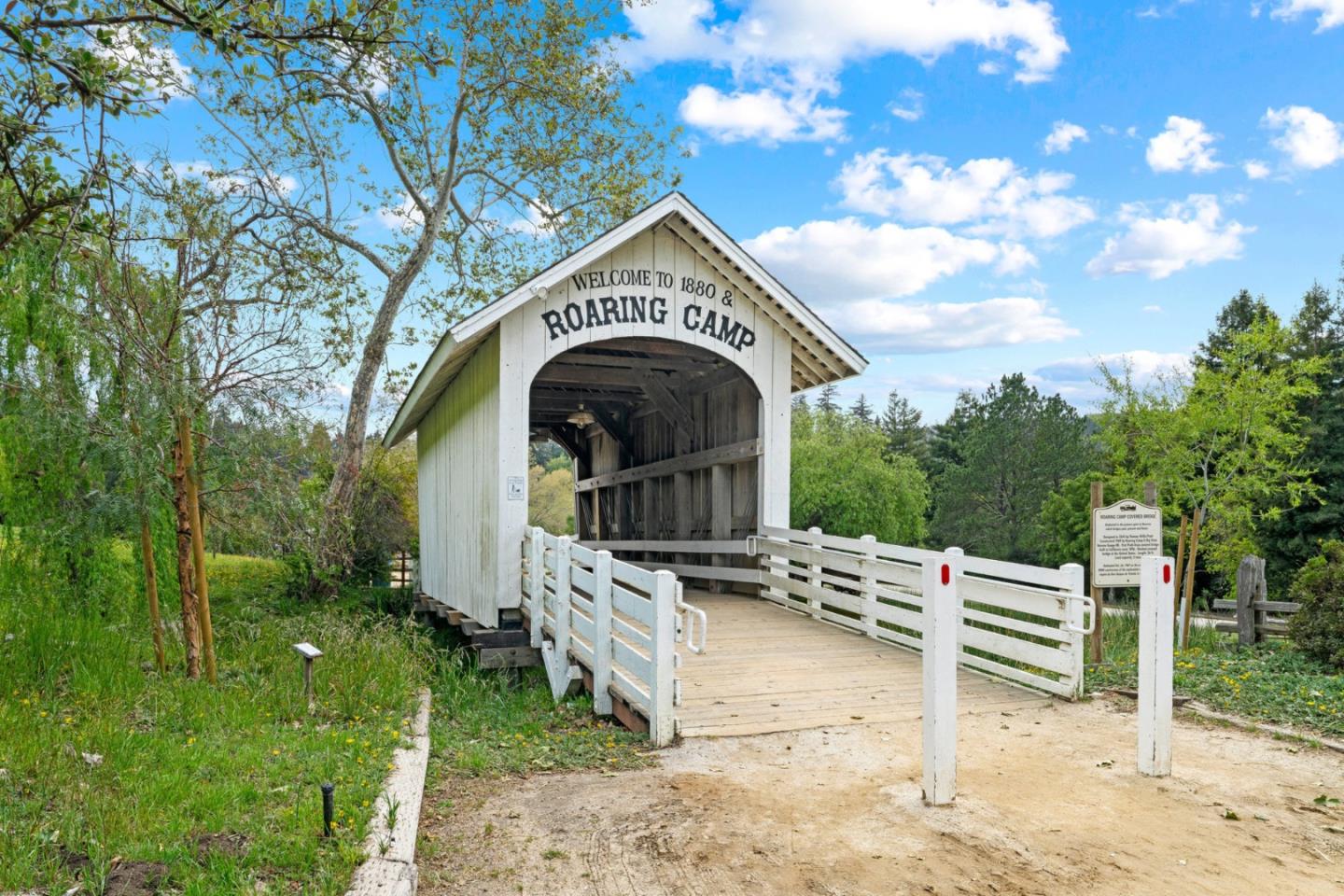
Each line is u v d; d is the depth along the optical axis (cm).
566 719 738
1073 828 444
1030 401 4512
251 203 1631
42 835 369
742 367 1159
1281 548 2911
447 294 2130
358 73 532
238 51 452
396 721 651
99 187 522
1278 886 379
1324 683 742
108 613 870
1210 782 514
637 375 1382
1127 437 2634
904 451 5912
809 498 3631
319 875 354
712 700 703
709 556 1390
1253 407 2298
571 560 852
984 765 547
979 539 4203
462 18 1734
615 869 404
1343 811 468
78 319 694
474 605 1188
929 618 480
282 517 805
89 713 585
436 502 1559
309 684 652
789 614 1102
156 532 903
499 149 2048
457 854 421
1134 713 675
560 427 2039
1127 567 868
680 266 1123
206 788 450
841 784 516
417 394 1373
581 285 1075
